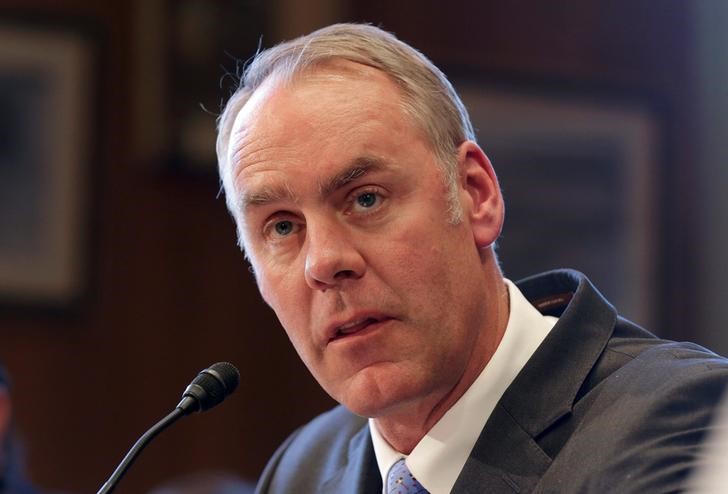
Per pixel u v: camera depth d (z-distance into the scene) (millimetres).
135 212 13148
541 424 4941
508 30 14484
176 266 13273
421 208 4977
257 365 13484
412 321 4922
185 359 13227
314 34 5312
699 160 14844
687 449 4469
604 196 14469
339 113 4957
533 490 4734
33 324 12719
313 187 4914
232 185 5281
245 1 13422
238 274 13484
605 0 14805
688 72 14961
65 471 12711
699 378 4648
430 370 4965
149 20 13227
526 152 14320
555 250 14273
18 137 12789
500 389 5141
